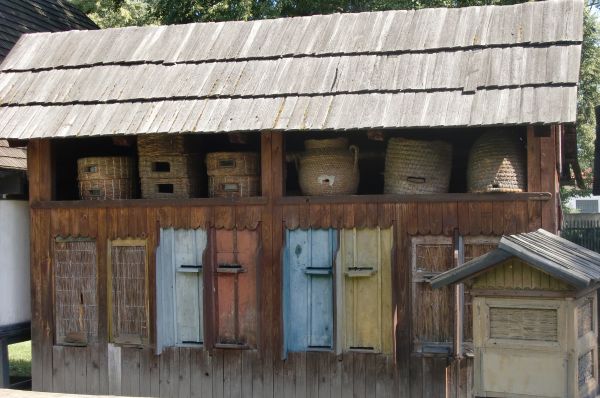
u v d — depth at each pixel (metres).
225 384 8.23
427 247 7.71
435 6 15.41
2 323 9.25
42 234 8.85
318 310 8.03
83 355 8.70
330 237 7.99
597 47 21.70
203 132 7.61
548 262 5.17
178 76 8.51
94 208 8.66
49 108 8.43
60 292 8.80
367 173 9.87
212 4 15.95
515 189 7.45
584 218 27.77
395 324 7.70
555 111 6.89
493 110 7.11
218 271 8.20
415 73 7.80
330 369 7.96
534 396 5.36
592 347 5.79
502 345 5.45
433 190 7.91
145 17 22.41
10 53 9.46
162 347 8.39
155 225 8.44
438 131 9.21
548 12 8.18
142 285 8.50
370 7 16.09
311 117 7.50
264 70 8.31
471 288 5.54
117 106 8.26
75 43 9.42
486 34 8.09
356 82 7.85
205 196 9.33
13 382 10.28
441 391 7.64
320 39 8.59
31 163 8.89
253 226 8.15
